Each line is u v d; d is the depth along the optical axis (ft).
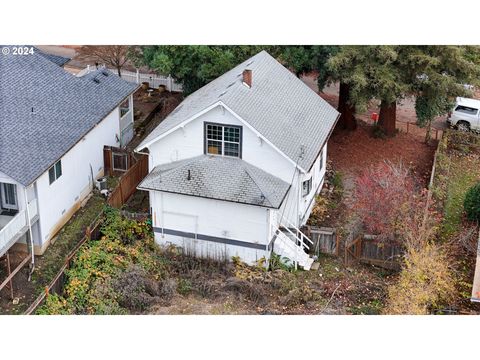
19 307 89.40
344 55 119.14
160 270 96.84
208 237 100.27
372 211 97.86
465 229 105.50
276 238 99.71
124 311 88.53
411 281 88.53
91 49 153.38
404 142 134.41
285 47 128.98
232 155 100.94
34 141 100.42
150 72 160.66
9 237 90.38
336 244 100.27
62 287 91.66
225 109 97.50
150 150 104.32
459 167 126.21
